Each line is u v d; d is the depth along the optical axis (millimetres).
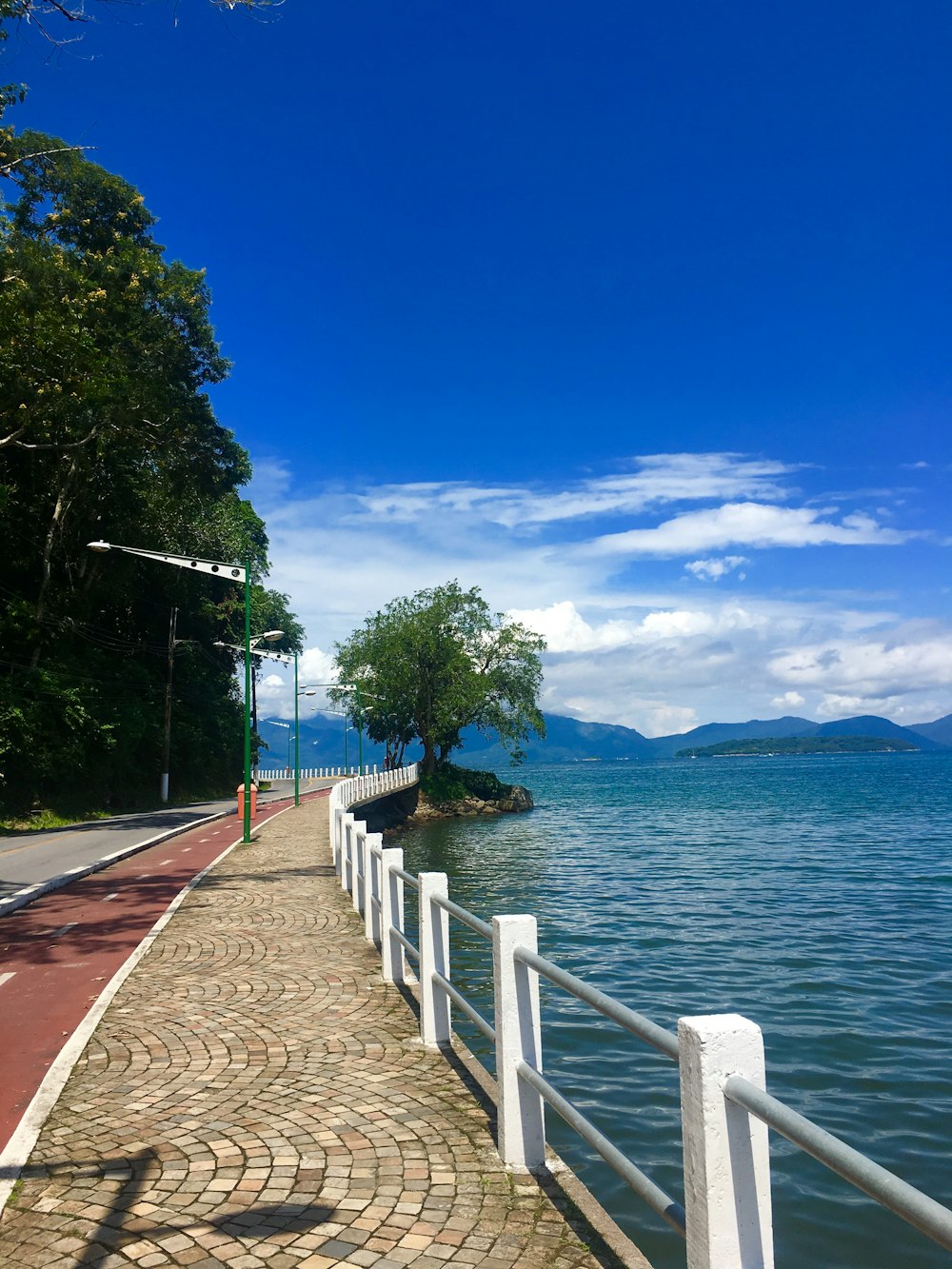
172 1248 3490
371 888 9992
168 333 36625
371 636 68750
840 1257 5711
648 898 21750
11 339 27484
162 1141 4547
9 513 36781
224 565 23594
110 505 40344
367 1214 3762
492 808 66500
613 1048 9992
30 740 32656
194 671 56188
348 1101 5098
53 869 17500
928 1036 10320
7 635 36188
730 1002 11945
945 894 21562
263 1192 3971
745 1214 2445
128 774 44781
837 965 14062
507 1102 4250
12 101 21156
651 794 85938
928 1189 6656
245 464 47938
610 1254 3406
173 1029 6586
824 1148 1976
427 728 68625
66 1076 5566
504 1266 3332
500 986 4363
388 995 7551
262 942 9820
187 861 19234
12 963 9141
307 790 67188
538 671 69312
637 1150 7367
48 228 33906
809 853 31250
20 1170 4223
